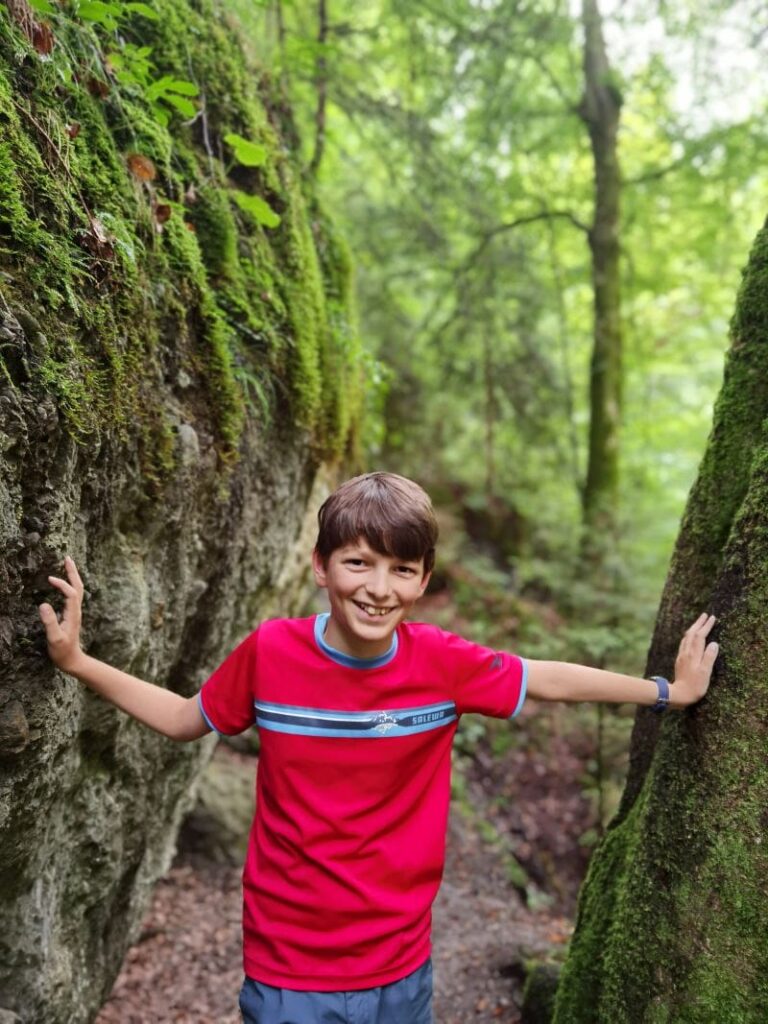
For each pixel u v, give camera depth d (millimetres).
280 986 1519
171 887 3955
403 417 8969
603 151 8172
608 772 5391
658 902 1636
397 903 1561
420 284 8375
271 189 2809
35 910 1617
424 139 6074
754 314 1873
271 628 1618
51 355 1300
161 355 1839
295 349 2672
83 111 1711
